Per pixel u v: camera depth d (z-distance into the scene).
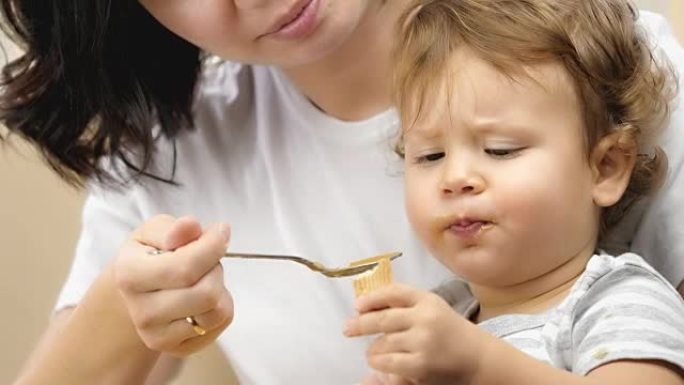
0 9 1.30
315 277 1.31
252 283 1.33
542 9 1.13
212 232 0.98
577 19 1.13
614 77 1.13
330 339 1.31
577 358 1.03
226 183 1.37
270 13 1.12
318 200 1.31
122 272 0.98
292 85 1.35
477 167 1.08
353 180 1.29
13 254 1.86
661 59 1.20
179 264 0.96
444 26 1.14
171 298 0.97
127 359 1.14
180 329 0.99
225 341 1.34
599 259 1.09
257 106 1.39
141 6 1.30
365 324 0.91
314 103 1.33
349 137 1.29
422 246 1.26
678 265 1.16
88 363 1.14
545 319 1.08
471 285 1.19
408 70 1.14
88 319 1.14
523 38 1.10
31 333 1.87
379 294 0.91
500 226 1.08
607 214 1.18
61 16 1.28
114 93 1.35
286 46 1.15
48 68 1.32
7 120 1.38
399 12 1.24
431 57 1.12
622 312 1.03
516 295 1.13
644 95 1.14
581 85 1.10
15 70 1.34
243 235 1.34
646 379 0.97
